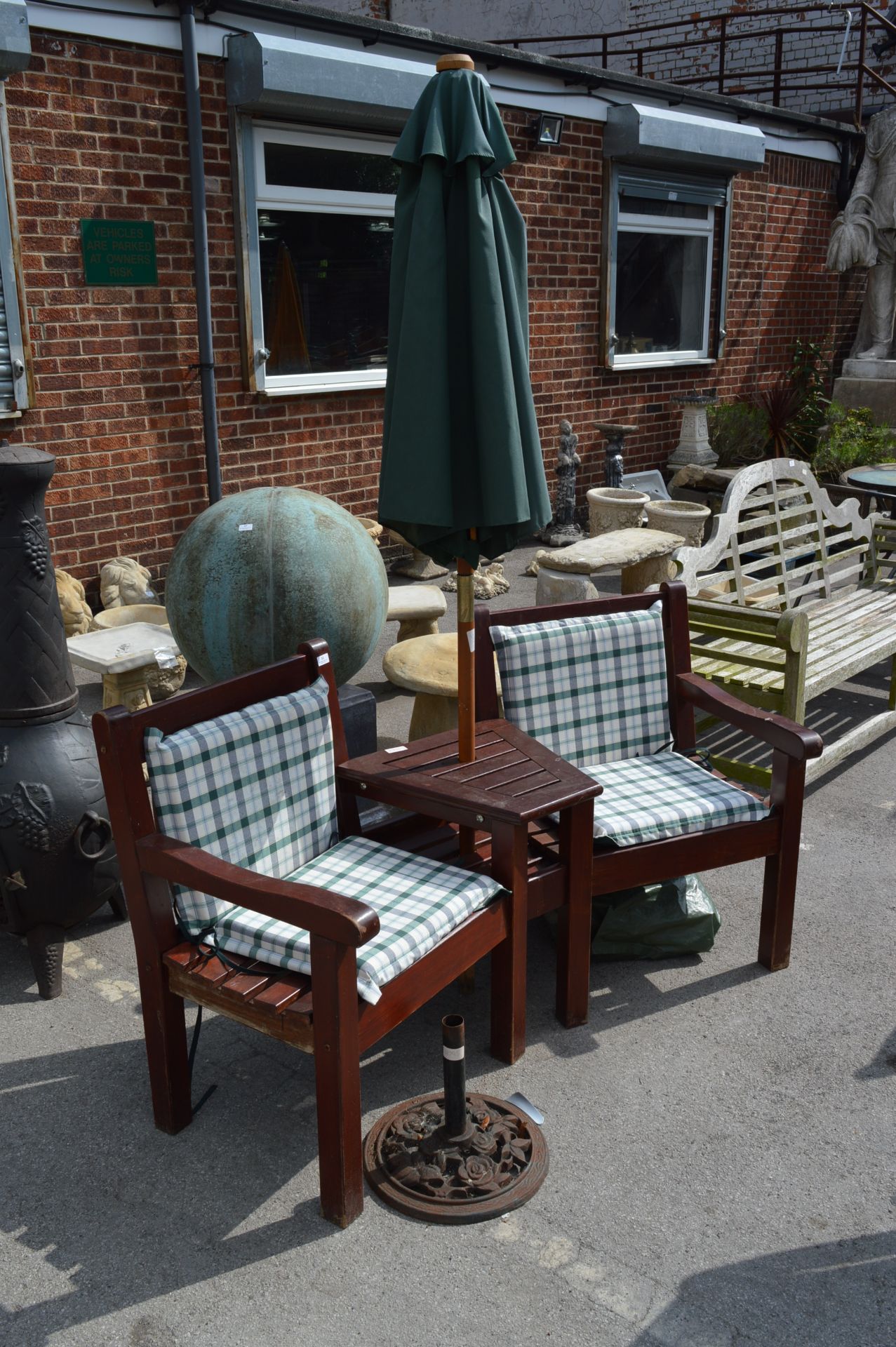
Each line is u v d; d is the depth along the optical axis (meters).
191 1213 2.40
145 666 4.45
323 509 3.97
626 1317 2.13
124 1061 2.93
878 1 12.27
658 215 9.69
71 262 6.01
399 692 5.75
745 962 3.40
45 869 3.07
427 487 2.60
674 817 3.07
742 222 10.69
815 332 12.22
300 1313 2.14
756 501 5.30
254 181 6.67
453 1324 2.12
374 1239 2.33
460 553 2.79
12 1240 2.32
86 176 5.98
